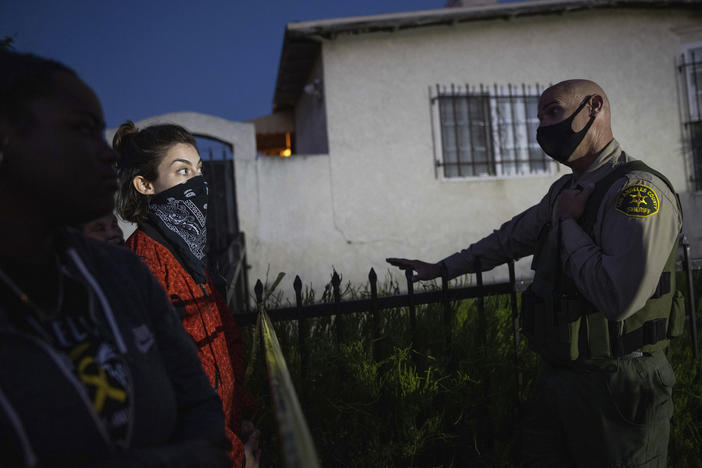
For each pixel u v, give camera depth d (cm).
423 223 703
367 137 691
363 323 254
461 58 709
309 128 860
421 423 229
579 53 728
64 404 67
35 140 69
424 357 228
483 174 720
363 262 689
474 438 226
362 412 213
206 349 150
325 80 683
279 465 207
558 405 179
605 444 169
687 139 745
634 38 737
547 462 190
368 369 219
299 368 216
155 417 79
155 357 84
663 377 168
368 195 691
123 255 92
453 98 708
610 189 166
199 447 80
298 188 676
